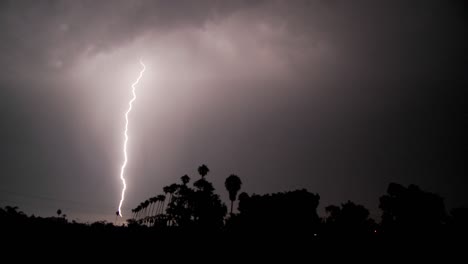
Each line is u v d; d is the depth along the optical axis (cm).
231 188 5697
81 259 2419
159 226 5428
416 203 4572
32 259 2309
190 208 5884
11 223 3638
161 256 2711
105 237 3494
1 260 2214
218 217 5628
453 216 4366
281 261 2794
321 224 4947
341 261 2852
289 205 4562
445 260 2838
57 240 3097
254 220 4488
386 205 4856
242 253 3047
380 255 3061
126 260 2486
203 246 3334
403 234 4122
